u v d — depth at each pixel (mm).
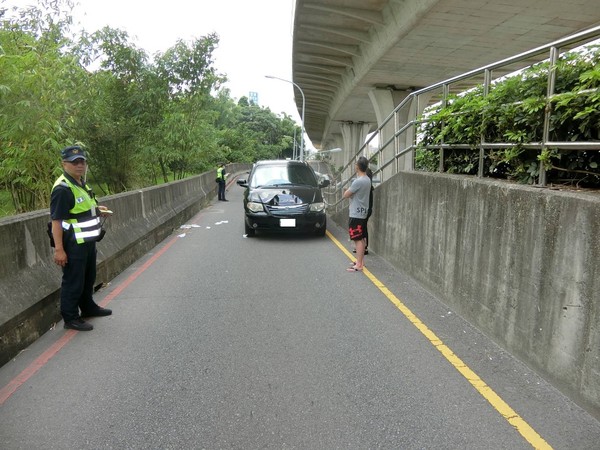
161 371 3957
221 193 21266
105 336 4727
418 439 3006
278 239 10648
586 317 3262
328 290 6445
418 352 4348
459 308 5355
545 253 3732
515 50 14938
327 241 10383
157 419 3238
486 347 4453
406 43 14375
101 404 3428
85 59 16469
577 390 3367
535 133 4391
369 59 17062
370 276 7230
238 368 4016
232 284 6734
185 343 4551
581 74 3758
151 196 10305
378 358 4223
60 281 5250
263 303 5836
